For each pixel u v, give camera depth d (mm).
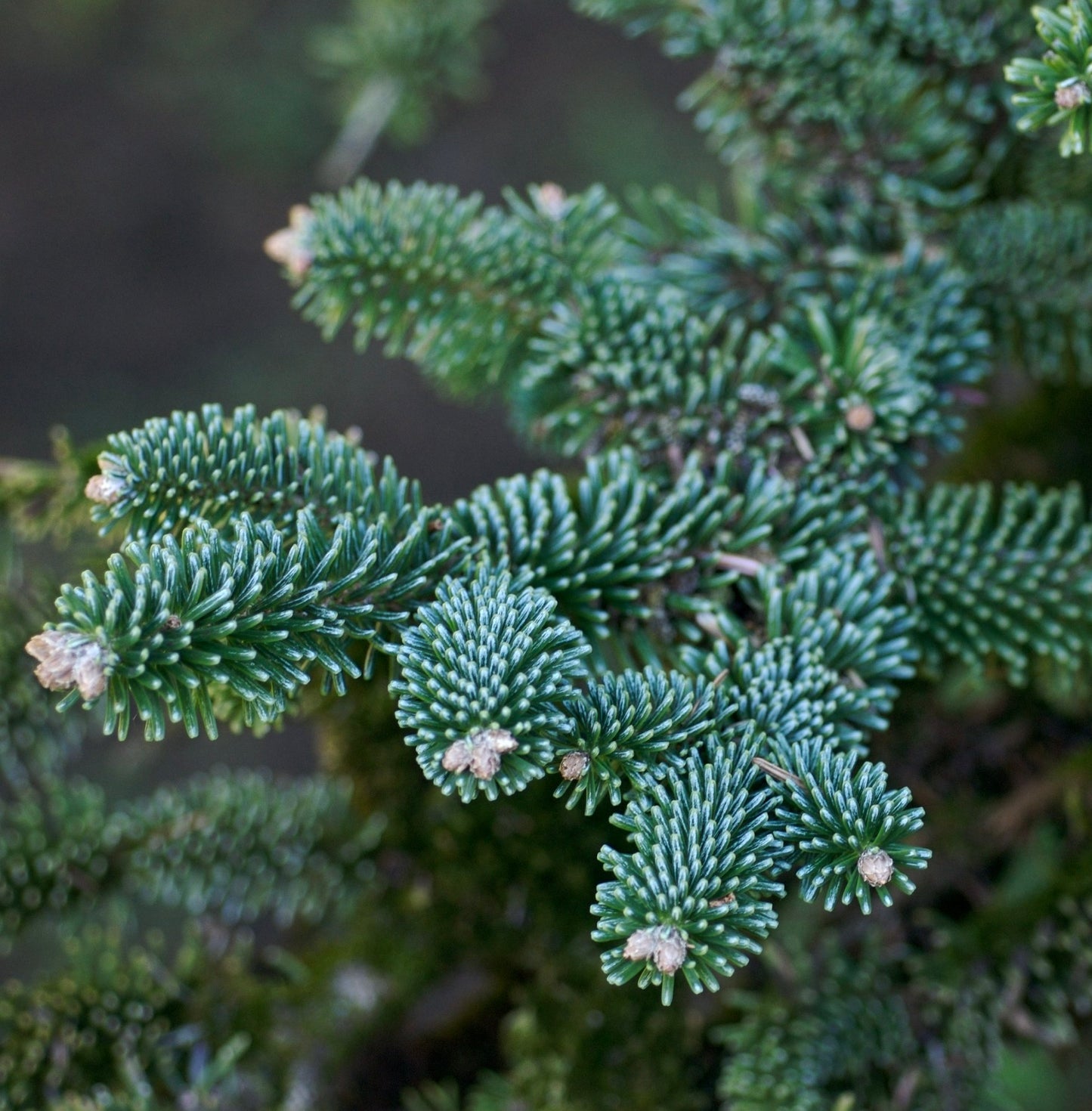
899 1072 533
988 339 525
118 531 474
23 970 1312
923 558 506
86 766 1485
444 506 470
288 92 1957
